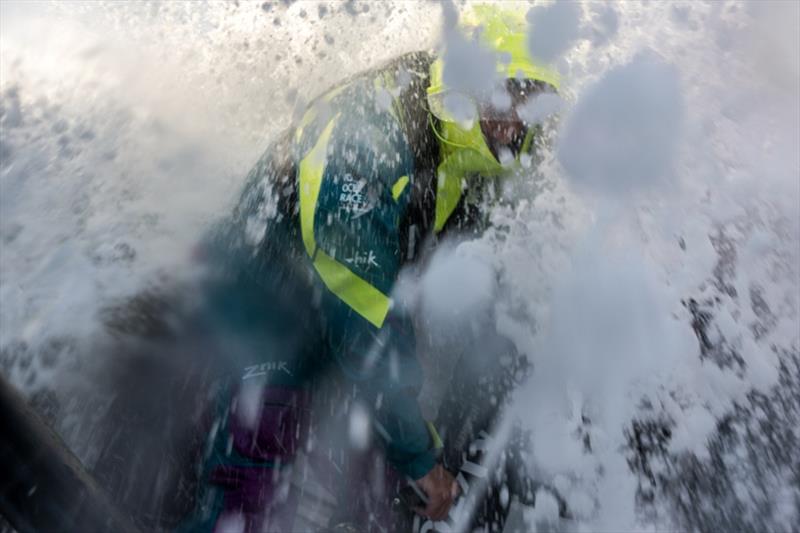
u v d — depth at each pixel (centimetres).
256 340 201
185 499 212
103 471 217
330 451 206
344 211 176
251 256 198
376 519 206
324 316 175
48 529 108
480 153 203
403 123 193
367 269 173
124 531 116
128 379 229
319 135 192
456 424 221
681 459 231
